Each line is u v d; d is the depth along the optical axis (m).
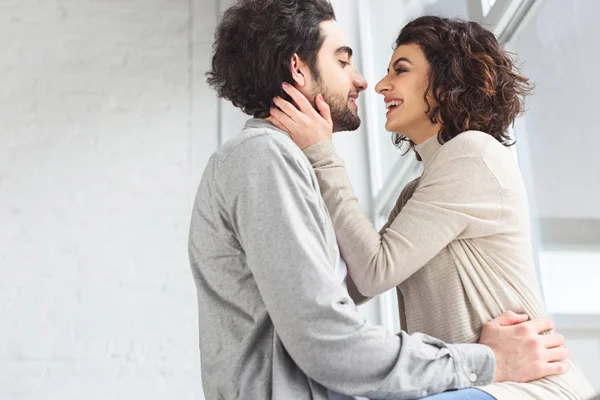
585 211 2.08
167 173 4.71
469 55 1.86
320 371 1.34
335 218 1.71
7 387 4.25
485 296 1.64
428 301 1.71
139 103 4.82
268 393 1.38
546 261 2.25
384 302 3.54
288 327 1.35
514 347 1.54
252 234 1.42
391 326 3.49
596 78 2.05
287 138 1.56
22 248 4.47
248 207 1.44
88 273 4.47
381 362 1.35
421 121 1.91
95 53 4.88
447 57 1.87
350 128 1.85
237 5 1.83
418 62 1.91
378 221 3.66
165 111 4.82
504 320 1.60
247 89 1.81
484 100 1.85
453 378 1.42
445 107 1.85
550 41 2.28
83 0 4.96
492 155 1.73
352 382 1.34
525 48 2.42
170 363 4.38
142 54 4.92
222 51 1.84
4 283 4.40
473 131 1.78
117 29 4.94
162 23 5.00
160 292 4.48
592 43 2.07
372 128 3.79
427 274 1.71
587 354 2.06
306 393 1.37
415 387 1.37
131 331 4.41
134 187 4.65
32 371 4.29
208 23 5.04
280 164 1.47
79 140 4.70
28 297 4.39
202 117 4.84
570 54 2.17
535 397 1.46
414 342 1.41
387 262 1.66
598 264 2.03
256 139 1.52
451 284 1.67
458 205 1.68
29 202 4.55
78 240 4.52
